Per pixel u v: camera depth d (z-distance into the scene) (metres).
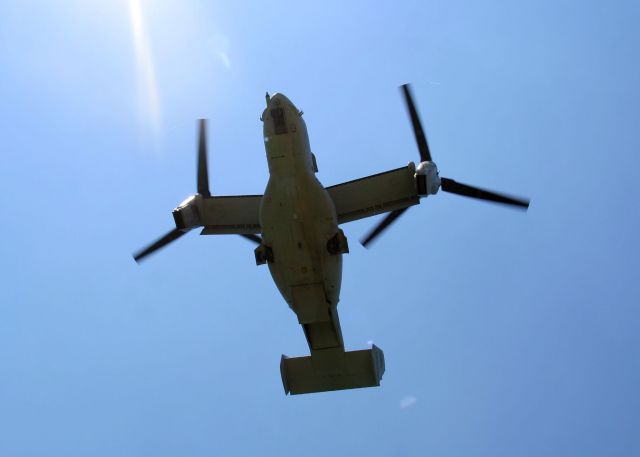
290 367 39.59
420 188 34.75
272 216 33.91
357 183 36.97
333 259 34.72
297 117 34.81
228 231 38.59
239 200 38.25
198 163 39.16
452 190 37.06
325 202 34.34
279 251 34.34
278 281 35.22
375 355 38.72
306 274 34.62
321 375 39.22
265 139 34.22
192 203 37.66
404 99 37.31
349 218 37.66
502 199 36.03
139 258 39.56
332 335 37.34
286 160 33.91
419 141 37.00
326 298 35.66
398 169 36.44
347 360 38.56
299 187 33.81
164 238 39.47
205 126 39.59
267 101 34.50
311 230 33.91
